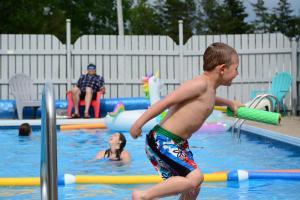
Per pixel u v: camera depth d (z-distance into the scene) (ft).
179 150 13.39
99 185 20.56
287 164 26.48
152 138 13.61
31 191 19.56
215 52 13.55
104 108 52.11
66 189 19.88
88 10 156.87
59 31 140.67
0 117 51.44
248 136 38.27
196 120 13.46
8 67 55.42
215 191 19.40
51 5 145.18
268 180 21.27
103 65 56.49
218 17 187.11
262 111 14.66
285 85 51.78
